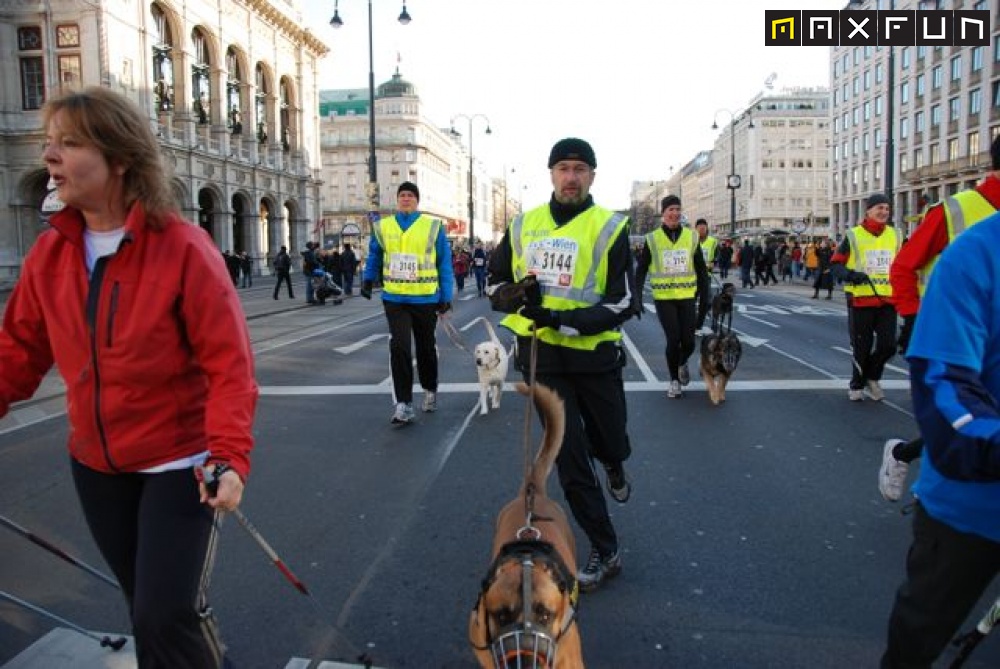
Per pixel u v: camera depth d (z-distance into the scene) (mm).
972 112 56062
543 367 3777
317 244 31344
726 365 7992
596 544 3832
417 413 7949
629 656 3180
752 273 49562
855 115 79750
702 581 3883
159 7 39906
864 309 7980
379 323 18375
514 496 5230
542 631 2059
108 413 2197
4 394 2373
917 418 2049
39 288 2244
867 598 3684
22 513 4969
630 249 3760
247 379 2248
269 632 3395
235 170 47750
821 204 114500
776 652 3199
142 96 37906
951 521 2123
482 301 26922
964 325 1996
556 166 3752
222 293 2240
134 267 2180
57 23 35125
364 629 3418
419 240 7344
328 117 109812
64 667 3088
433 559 4188
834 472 5707
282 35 54781
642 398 8562
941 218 4414
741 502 5062
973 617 3420
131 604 2488
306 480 5637
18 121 35562
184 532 2213
